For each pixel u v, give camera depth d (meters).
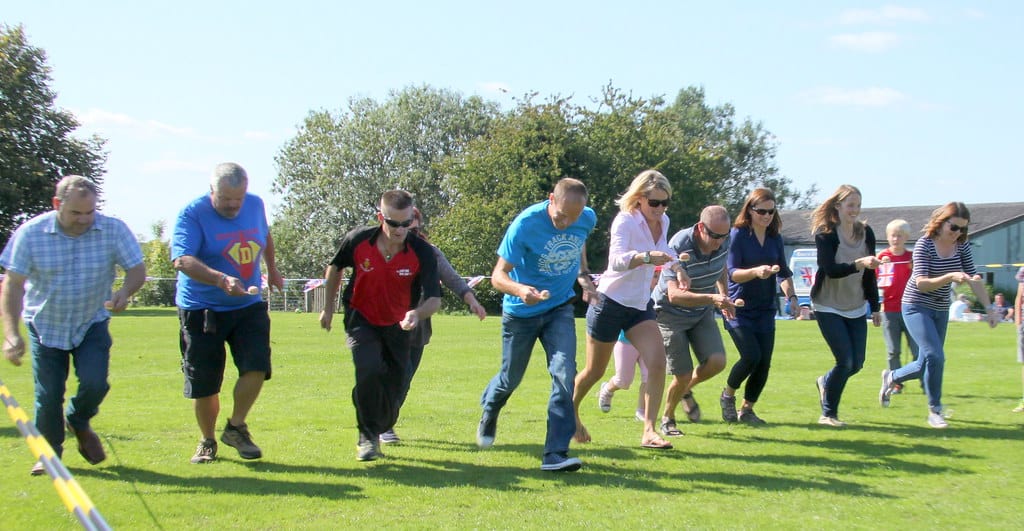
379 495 5.12
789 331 20.95
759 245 7.45
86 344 5.55
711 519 4.63
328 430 7.31
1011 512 4.78
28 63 43.28
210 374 5.88
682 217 48.84
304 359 13.79
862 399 9.28
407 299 5.94
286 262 54.03
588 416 8.15
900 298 9.63
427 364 12.93
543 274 5.93
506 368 6.11
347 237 5.90
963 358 13.80
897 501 5.01
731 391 7.77
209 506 4.85
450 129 56.66
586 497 5.09
